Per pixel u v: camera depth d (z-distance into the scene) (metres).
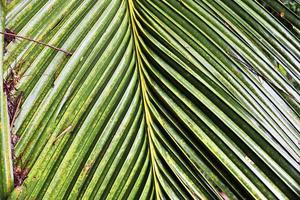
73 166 1.27
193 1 1.39
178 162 1.36
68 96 1.27
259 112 1.38
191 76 1.37
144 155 1.35
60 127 1.26
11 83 1.23
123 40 1.36
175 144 1.36
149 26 1.38
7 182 1.18
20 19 1.26
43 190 1.24
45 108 1.25
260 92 1.39
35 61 1.26
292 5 1.45
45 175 1.24
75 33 1.30
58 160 1.25
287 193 1.37
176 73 1.37
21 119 1.23
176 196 1.35
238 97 1.38
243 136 1.37
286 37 1.42
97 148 1.29
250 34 1.41
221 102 1.37
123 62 1.35
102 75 1.32
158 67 1.38
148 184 1.34
